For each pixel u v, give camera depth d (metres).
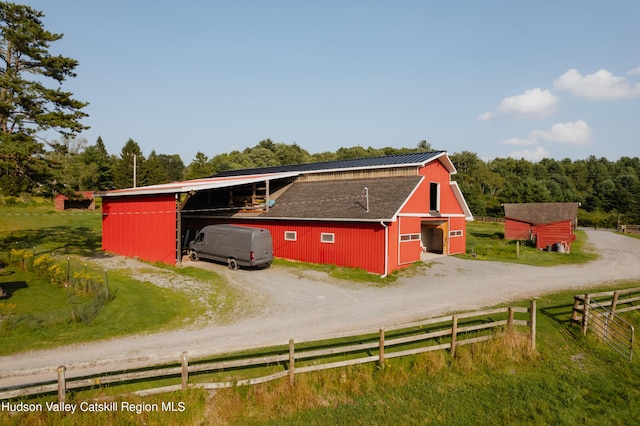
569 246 36.00
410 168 26.67
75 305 15.38
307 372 10.46
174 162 141.88
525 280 20.88
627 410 10.18
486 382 11.12
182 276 21.19
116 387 9.37
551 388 10.98
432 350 11.85
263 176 29.39
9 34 23.14
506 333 12.84
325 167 32.38
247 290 18.42
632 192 98.31
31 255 22.48
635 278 21.80
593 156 159.38
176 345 11.70
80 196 25.64
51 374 9.84
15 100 23.59
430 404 10.08
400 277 21.38
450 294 17.88
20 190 24.56
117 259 26.52
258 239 22.61
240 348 9.72
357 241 23.14
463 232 31.81
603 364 12.41
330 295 17.67
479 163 125.38
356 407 9.79
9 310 14.36
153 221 25.61
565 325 14.53
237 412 9.16
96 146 116.50
